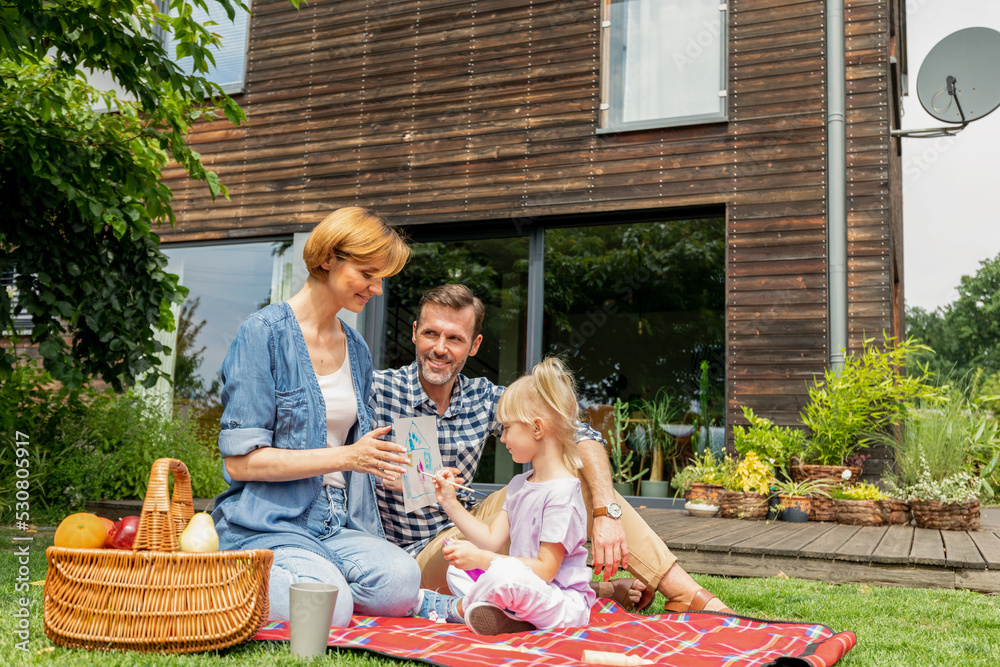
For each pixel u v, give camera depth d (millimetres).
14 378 5945
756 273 5930
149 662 1509
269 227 7434
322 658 1609
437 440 2361
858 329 5625
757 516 5098
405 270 7062
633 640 1905
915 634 2334
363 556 2066
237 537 1979
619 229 6523
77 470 5734
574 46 6680
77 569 1627
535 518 2121
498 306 6762
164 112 4336
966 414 5902
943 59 5852
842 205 5742
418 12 7219
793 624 2133
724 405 6016
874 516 4812
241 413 1982
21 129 4113
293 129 7480
